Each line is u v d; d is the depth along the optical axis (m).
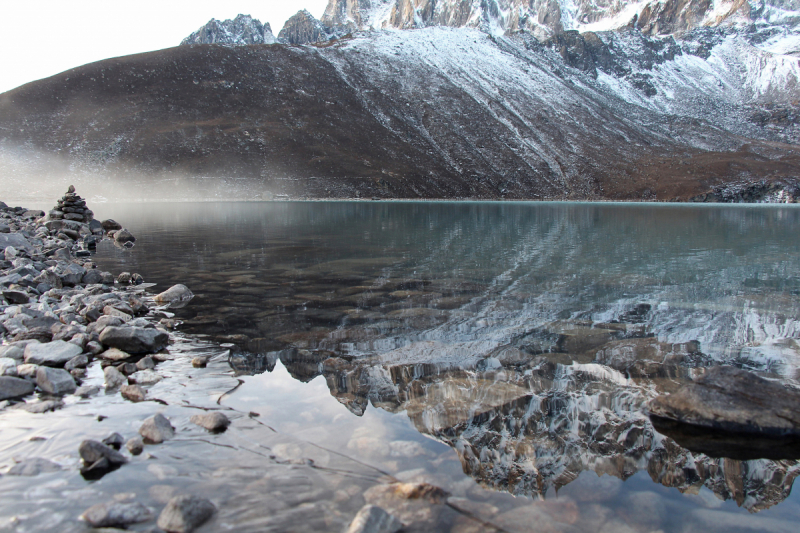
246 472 2.53
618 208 55.06
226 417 3.23
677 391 3.57
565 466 2.73
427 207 52.78
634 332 5.56
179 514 2.06
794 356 4.75
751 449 2.98
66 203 16.61
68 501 2.24
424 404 3.54
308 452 2.77
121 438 2.84
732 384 3.58
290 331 5.53
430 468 2.64
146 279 8.75
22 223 15.26
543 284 8.48
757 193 94.06
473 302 7.08
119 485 2.38
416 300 7.20
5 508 2.17
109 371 3.95
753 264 10.95
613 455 2.87
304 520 2.12
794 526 2.22
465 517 2.20
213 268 10.05
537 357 4.67
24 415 3.21
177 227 21.53
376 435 3.01
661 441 3.05
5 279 6.95
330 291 7.81
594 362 4.54
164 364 4.38
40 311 5.72
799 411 3.29
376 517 2.07
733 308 6.73
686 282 8.71
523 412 3.42
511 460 2.78
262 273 9.48
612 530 2.14
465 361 4.55
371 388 3.85
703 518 2.26
